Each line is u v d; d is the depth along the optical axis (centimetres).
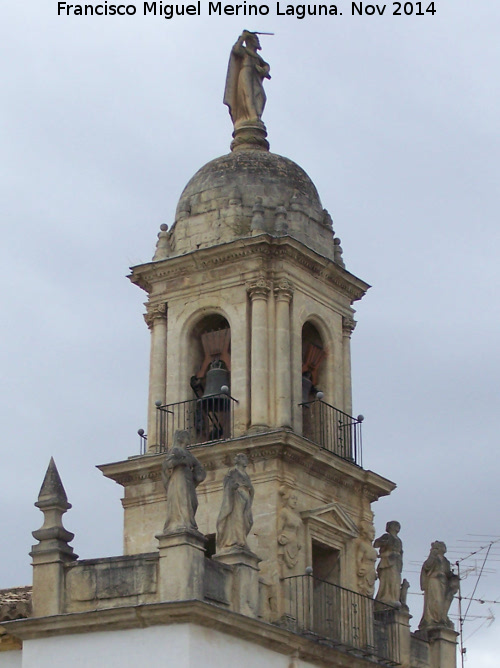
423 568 5922
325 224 5831
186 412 5597
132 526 5500
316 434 5628
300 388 5544
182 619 4750
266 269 5578
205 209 5738
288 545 5309
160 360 5681
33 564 5031
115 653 4822
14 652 5062
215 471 5428
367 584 5606
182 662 4725
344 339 5828
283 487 5347
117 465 5525
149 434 5616
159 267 5719
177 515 4891
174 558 4847
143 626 4797
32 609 5016
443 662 5803
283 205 5731
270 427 5431
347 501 5622
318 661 5222
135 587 4894
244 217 5691
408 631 5662
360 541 5631
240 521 5078
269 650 5041
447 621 5875
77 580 4978
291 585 5281
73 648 4881
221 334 5653
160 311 5719
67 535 5066
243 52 5997
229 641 4881
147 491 5503
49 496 5094
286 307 5550
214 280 5641
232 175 5769
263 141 5956
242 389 5484
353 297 5894
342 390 5766
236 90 5994
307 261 5647
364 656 5434
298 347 5572
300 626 5259
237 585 4994
